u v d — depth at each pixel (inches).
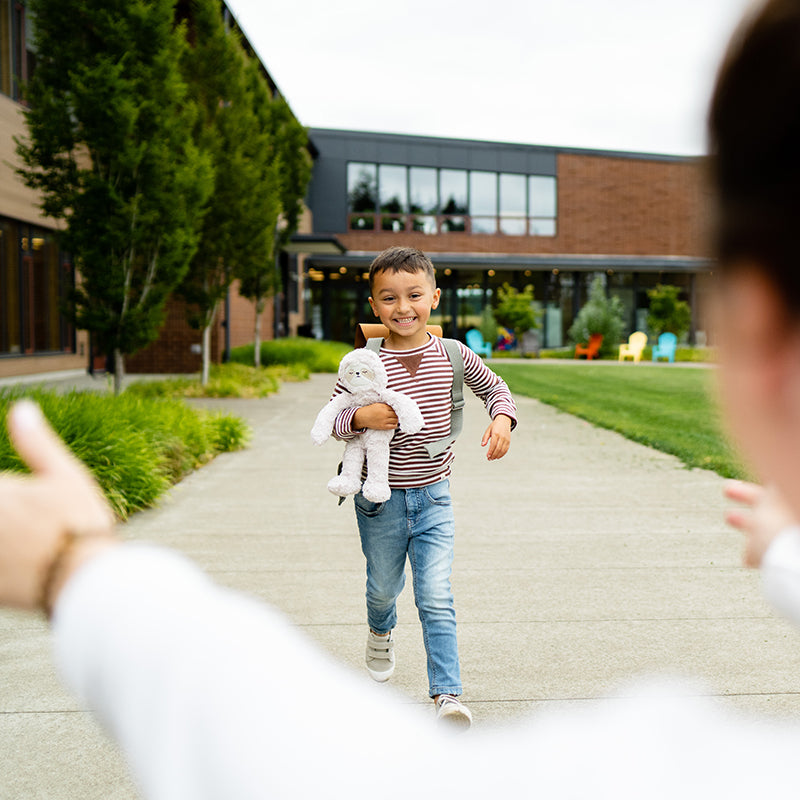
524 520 257.3
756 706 128.8
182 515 259.9
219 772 14.6
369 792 14.4
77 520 16.5
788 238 11.8
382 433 121.0
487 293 1551.4
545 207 1560.0
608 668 145.3
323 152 1482.5
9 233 682.2
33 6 430.3
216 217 625.3
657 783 14.0
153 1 463.5
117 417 308.7
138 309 456.4
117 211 445.4
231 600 17.0
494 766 14.9
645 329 1611.7
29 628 167.3
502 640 158.6
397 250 122.7
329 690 15.8
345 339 1562.5
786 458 12.8
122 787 108.6
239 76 669.9
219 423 400.5
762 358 12.7
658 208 1603.1
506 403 125.2
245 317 1040.8
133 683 15.4
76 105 423.2
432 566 120.6
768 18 11.5
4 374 665.6
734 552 221.0
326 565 205.0
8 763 114.7
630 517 261.7
